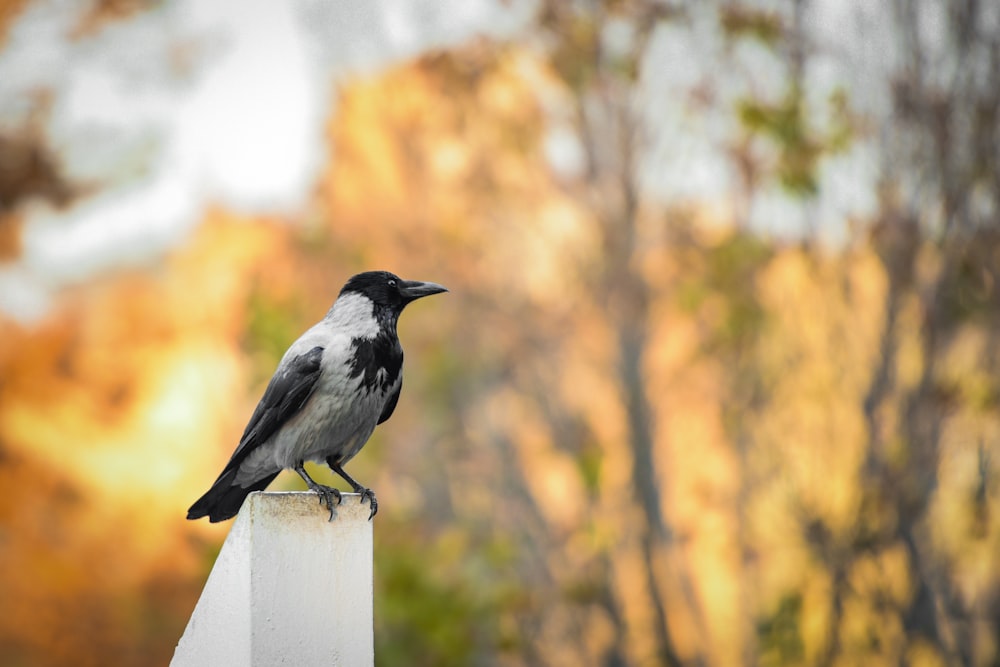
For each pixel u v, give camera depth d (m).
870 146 12.52
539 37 15.91
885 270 12.55
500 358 17.89
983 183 12.16
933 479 12.46
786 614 13.52
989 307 12.21
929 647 12.60
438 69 17.55
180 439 22.20
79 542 22.69
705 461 16.53
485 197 17.66
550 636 16.28
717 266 13.90
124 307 23.38
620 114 15.73
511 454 17.78
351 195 19.42
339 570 4.79
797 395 13.59
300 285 18.36
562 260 17.28
